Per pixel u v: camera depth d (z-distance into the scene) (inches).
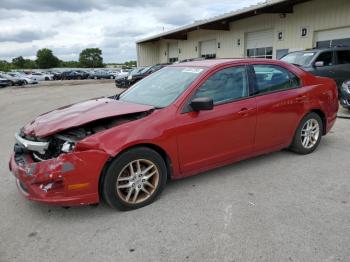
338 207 135.0
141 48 1432.1
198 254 107.3
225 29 867.4
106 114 138.5
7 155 226.2
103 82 1417.3
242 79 167.2
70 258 107.6
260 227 121.5
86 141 125.0
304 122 194.4
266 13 684.1
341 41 569.0
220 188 156.8
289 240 112.8
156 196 144.6
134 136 131.9
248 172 175.5
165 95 156.7
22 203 147.6
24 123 365.7
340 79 402.3
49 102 599.2
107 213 136.2
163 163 143.3
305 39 633.0
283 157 197.2
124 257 107.1
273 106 174.4
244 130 164.7
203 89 153.4
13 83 1405.0
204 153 153.7
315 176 167.9
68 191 123.9
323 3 585.0
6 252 111.6
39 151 131.7
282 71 184.9
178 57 1200.8
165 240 115.6
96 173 125.9
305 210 133.1
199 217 130.3
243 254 106.3
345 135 246.4
